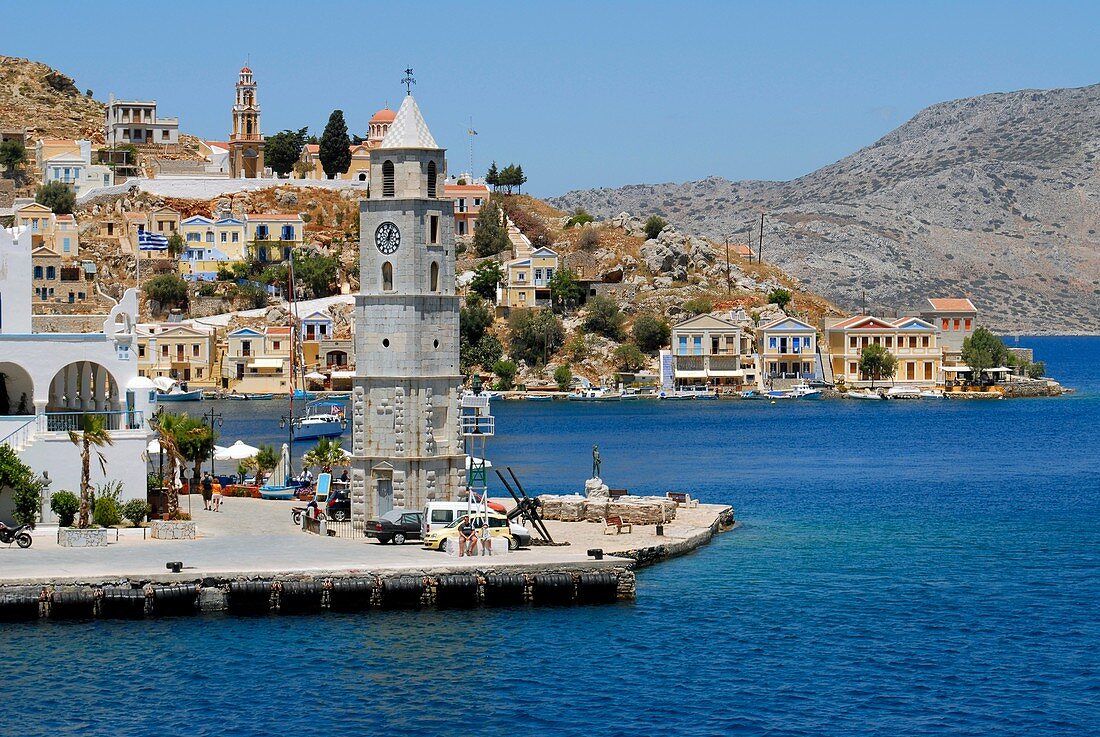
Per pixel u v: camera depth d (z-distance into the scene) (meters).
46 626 88.88
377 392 111.81
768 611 98.75
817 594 104.56
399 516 107.06
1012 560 119.88
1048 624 97.00
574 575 97.12
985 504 159.12
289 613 92.25
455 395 113.31
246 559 98.19
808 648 89.94
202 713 76.12
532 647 87.69
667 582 106.31
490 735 74.12
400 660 84.44
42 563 95.94
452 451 113.25
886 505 157.75
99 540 103.62
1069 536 133.62
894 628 95.38
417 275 111.38
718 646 89.62
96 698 77.75
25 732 73.31
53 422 116.69
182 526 107.94
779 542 127.44
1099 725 76.38
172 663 83.06
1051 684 83.31
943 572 114.06
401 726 74.94
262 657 84.19
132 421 118.44
